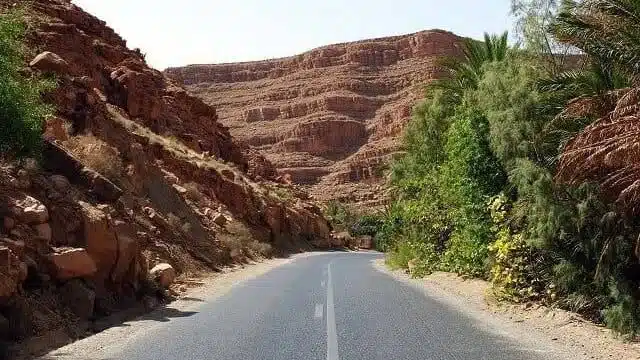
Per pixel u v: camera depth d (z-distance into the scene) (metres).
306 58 199.38
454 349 7.79
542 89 12.94
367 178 140.38
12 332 7.98
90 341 8.41
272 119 178.12
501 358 7.28
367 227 94.31
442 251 22.39
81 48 34.75
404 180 28.31
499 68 15.51
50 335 8.30
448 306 12.76
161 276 13.84
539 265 13.17
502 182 16.36
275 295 14.77
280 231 53.88
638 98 10.17
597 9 10.89
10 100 10.48
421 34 188.88
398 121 152.50
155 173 25.50
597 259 11.80
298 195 82.12
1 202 10.19
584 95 11.51
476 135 16.48
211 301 13.47
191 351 7.64
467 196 17.16
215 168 41.94
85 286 10.42
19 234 9.74
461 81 23.66
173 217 23.52
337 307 12.24
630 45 10.77
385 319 10.48
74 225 11.09
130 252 12.09
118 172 20.64
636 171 10.04
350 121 162.25
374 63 191.38
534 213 12.70
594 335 10.06
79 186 13.70
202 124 56.62
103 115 22.78
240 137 169.12
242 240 34.53
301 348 7.81
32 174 12.02
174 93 53.41
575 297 12.21
